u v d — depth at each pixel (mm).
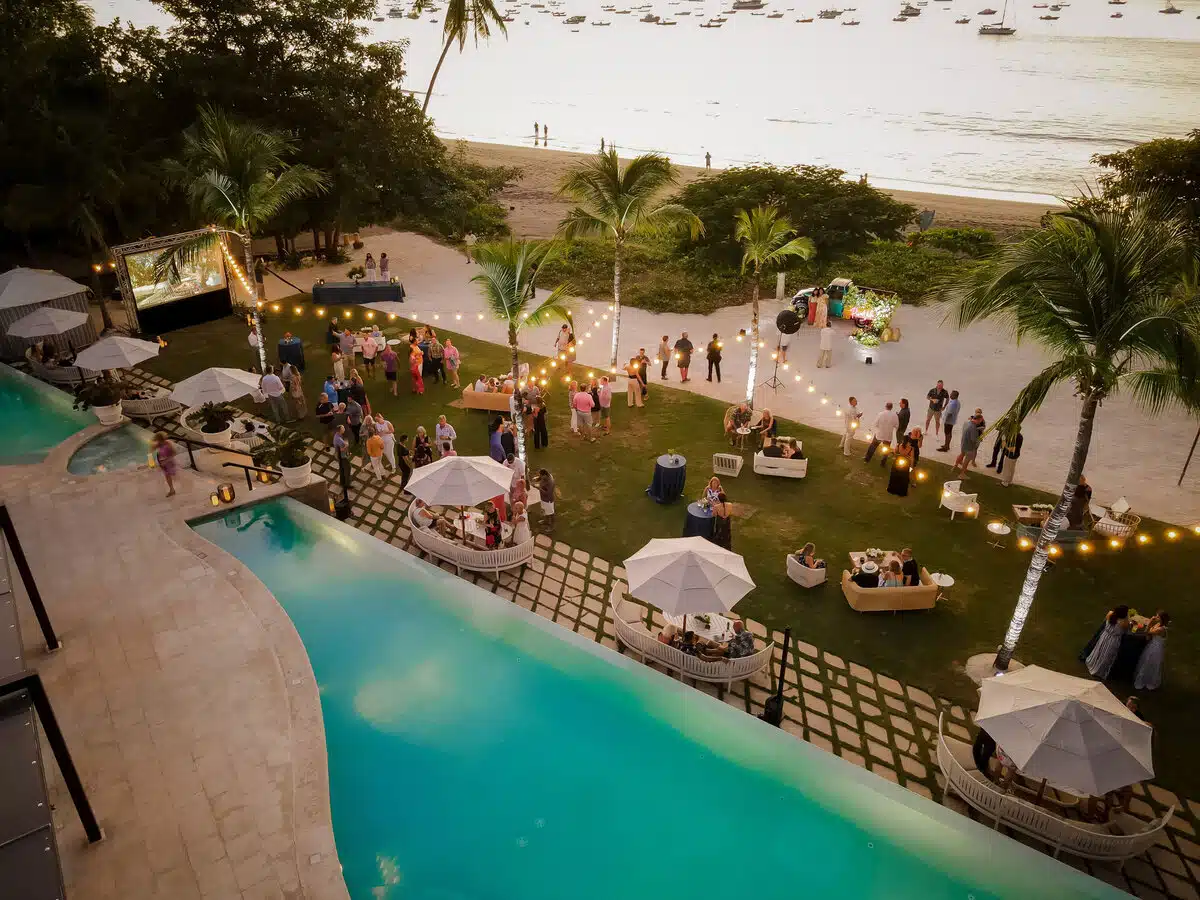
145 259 27812
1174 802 11625
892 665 14094
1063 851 10938
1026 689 11078
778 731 12297
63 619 13805
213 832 10141
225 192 23422
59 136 27750
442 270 36656
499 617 14641
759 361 26859
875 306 28922
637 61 149375
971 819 11023
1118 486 19500
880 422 19906
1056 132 84125
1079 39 160500
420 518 17062
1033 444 21484
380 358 25859
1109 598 15625
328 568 15984
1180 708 13133
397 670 13633
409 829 11203
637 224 24625
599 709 12984
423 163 37250
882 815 11219
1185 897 10422
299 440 18062
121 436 20844
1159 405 11844
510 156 67938
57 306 26375
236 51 32625
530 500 18734
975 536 17500
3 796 6898
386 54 34281
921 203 54406
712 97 112188
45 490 17844
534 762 12164
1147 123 87125
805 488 19359
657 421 22672
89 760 11125
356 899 10352
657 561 13648
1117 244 11188
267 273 34156
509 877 10625
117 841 9977
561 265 36719
